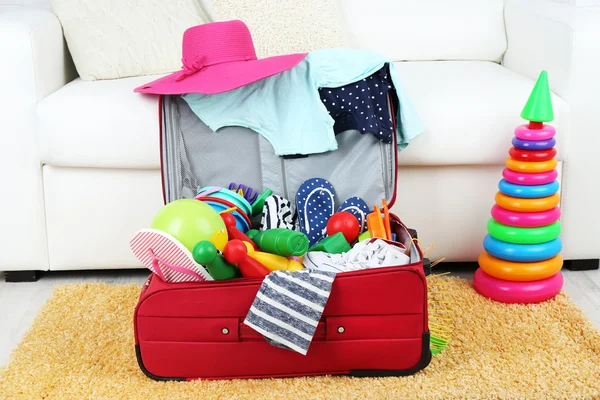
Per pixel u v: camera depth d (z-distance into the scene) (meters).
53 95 1.87
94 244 1.92
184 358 1.46
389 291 1.42
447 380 1.46
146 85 1.83
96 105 1.81
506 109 1.82
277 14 2.18
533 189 1.72
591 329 1.63
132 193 1.88
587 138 1.88
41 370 1.51
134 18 2.10
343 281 1.40
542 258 1.74
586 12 1.93
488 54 2.30
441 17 2.28
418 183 1.89
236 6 2.18
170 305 1.42
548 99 1.68
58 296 1.83
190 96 1.77
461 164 1.87
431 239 1.93
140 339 1.46
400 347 1.46
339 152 1.77
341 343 1.45
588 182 1.91
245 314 1.43
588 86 1.85
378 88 1.78
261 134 1.75
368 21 2.28
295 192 1.76
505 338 1.61
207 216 1.48
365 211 1.73
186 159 1.75
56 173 1.88
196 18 2.18
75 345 1.61
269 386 1.45
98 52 2.05
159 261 1.43
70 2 2.05
